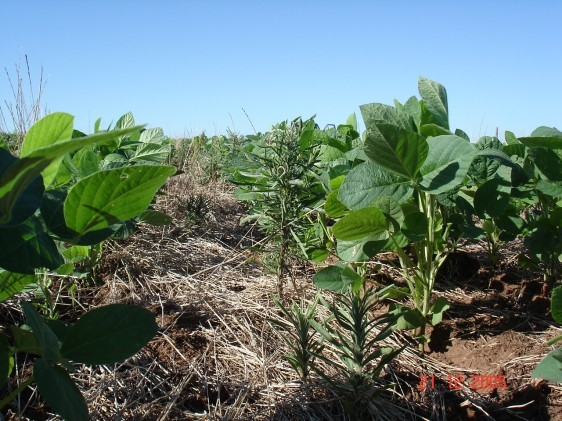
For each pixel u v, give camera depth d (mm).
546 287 3068
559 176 2639
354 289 2471
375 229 2354
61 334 1585
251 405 2125
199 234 4262
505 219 2969
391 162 2268
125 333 1426
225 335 2590
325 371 2305
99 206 1417
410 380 2344
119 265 3266
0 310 2496
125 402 2014
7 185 1070
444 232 3010
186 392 2170
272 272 3035
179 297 2943
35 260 1377
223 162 6262
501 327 2748
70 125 1457
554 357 1799
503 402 2205
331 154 3805
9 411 1877
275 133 3047
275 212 2980
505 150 3295
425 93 2910
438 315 2545
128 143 3949
